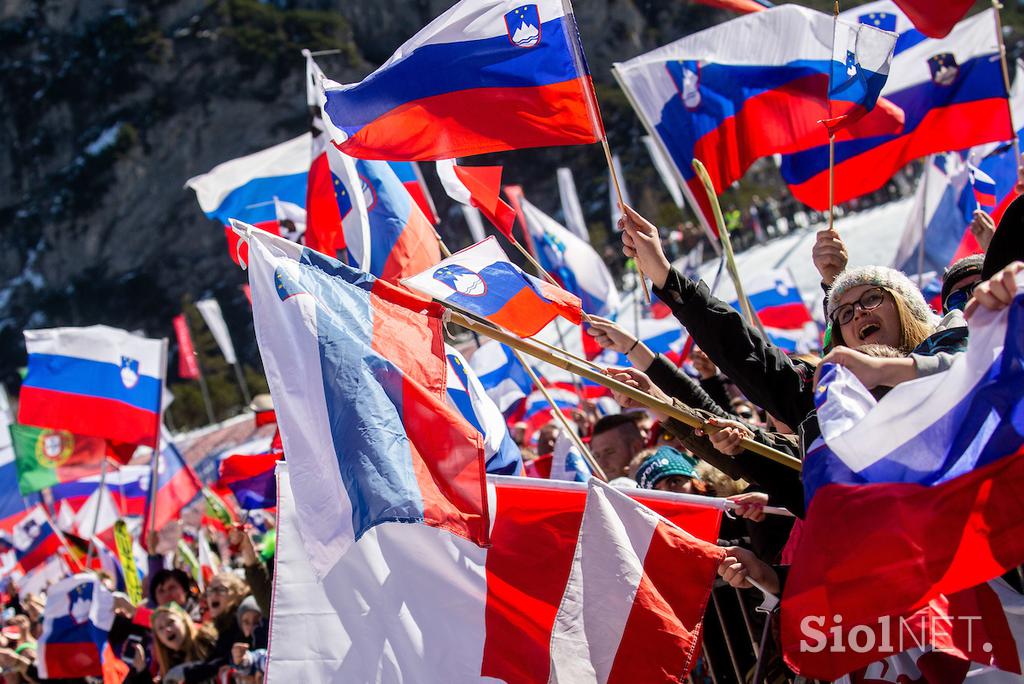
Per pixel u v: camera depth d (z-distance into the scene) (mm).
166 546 10859
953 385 2477
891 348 2766
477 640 3111
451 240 54531
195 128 65875
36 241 66562
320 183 5195
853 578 2502
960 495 2484
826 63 4984
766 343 3299
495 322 3516
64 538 9539
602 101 64062
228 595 5895
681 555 3086
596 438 4969
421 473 2895
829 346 3332
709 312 3277
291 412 3035
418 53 3652
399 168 5574
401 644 3115
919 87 5703
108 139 66062
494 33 3611
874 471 2508
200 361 58625
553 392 9547
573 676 2998
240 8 67562
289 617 3129
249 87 66062
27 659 7059
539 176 63156
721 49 5109
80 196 65688
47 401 7512
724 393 5172
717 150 5082
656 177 59844
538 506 3207
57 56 68250
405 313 3154
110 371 7625
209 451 34250
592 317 3619
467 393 3787
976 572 2469
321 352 3037
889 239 28359
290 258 3207
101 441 9211
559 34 3578
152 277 65250
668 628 3021
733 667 3619
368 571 3164
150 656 6496
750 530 3746
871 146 5500
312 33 67062
